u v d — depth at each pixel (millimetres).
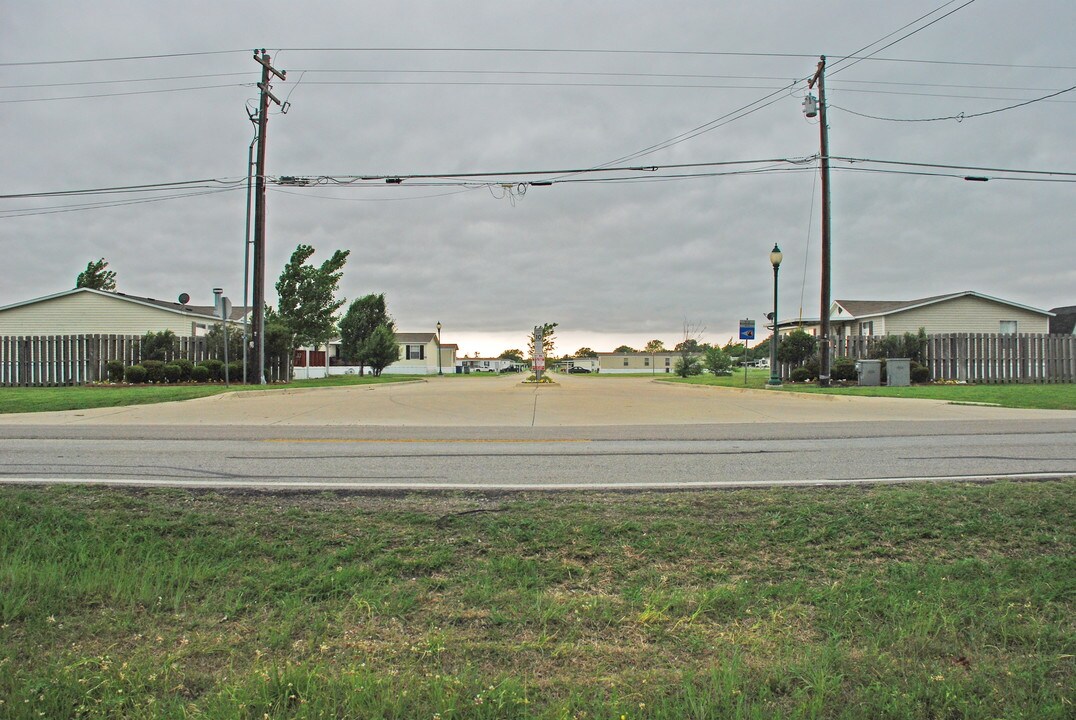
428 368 80062
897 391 20156
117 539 4711
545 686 3053
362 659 3262
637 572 4227
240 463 7625
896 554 4547
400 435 10602
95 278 49625
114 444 9336
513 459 7953
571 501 5602
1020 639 3498
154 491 5883
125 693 3000
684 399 20531
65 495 5730
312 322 41938
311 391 22531
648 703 2918
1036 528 4957
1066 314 45938
